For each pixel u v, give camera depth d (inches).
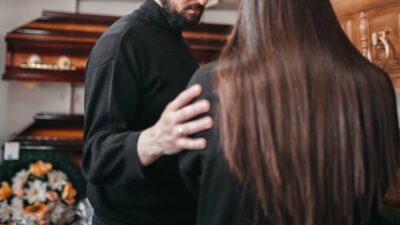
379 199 25.9
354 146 23.9
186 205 40.8
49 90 113.0
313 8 26.1
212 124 24.7
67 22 103.7
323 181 23.4
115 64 36.9
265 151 23.0
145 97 39.4
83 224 84.6
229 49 26.7
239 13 27.5
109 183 31.4
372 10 51.7
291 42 24.4
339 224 24.0
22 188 84.7
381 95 25.5
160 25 42.3
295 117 23.0
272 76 23.5
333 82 24.0
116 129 34.7
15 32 100.8
